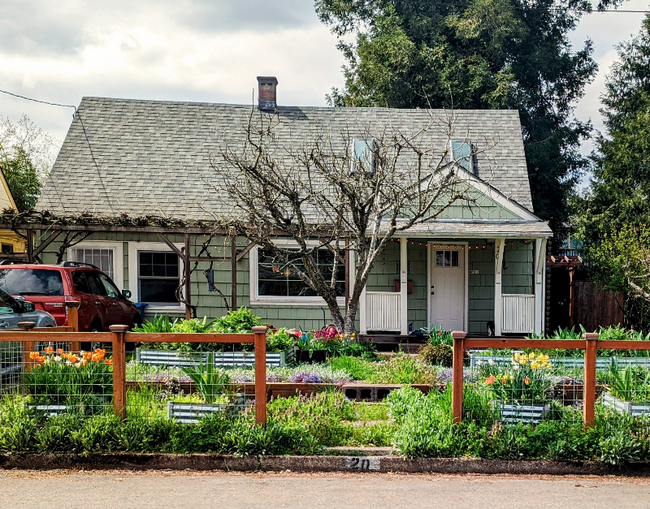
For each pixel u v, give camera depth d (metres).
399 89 25.23
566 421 6.89
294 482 6.19
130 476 6.32
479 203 14.52
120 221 13.82
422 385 9.15
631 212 20.56
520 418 6.92
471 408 6.97
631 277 15.77
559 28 28.83
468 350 11.11
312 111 18.45
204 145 17.25
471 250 16.11
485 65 24.92
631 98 24.05
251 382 8.62
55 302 11.42
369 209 11.98
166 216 15.36
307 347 11.16
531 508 5.55
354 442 7.00
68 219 13.73
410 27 26.80
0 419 6.78
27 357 7.84
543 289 14.73
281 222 12.33
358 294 12.37
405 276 14.71
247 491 5.91
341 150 16.91
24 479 6.21
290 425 6.86
